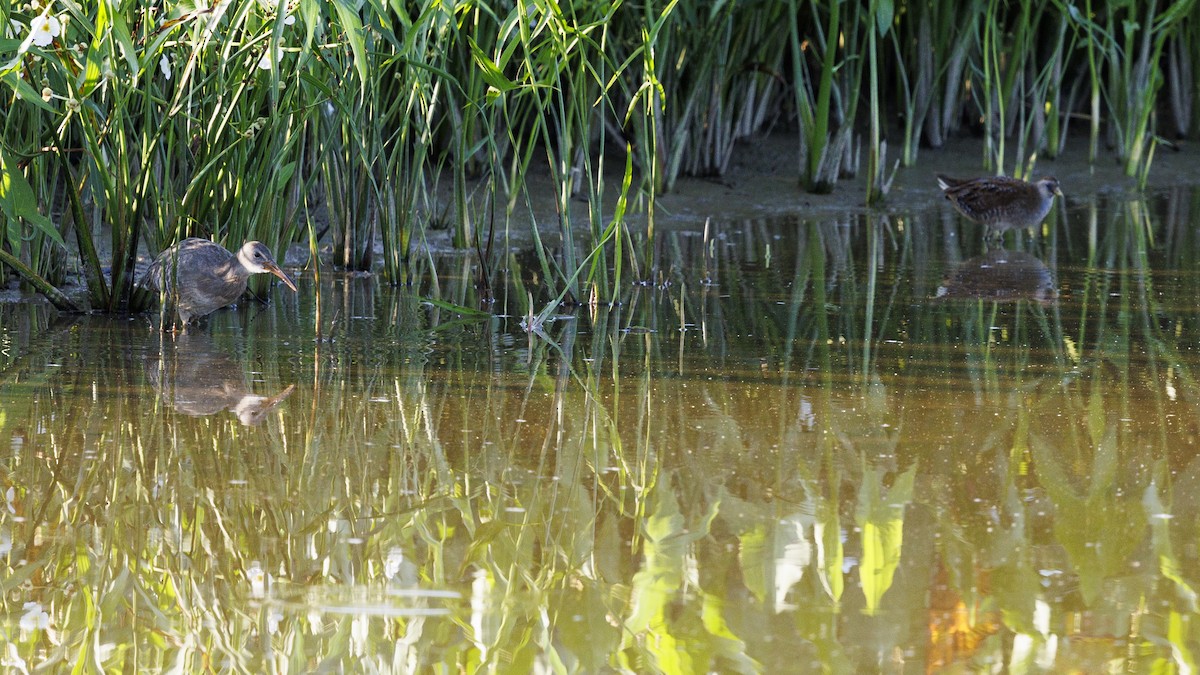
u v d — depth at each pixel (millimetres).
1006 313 14430
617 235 14383
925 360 12297
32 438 9742
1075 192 24250
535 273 16953
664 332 13547
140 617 7094
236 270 13492
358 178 16812
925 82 25922
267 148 14367
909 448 9617
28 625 6996
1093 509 8430
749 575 7531
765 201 22891
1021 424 10172
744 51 24078
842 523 8227
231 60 13664
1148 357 12383
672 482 8961
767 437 9906
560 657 6672
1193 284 16062
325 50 13805
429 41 15461
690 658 6625
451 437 9891
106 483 8875
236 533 8133
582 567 7680
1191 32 27406
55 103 13742
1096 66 28438
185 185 14672
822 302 15062
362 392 11133
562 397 11000
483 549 7941
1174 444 9688
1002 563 7645
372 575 7598
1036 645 6688
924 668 6484
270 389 11219
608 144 24984
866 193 23438
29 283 15352
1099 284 16109
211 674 6570
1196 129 27969
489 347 12875
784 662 6551
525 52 13266
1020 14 25797
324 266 17297
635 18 21531
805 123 23391
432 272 15445
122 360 12180
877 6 22094
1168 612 7023
